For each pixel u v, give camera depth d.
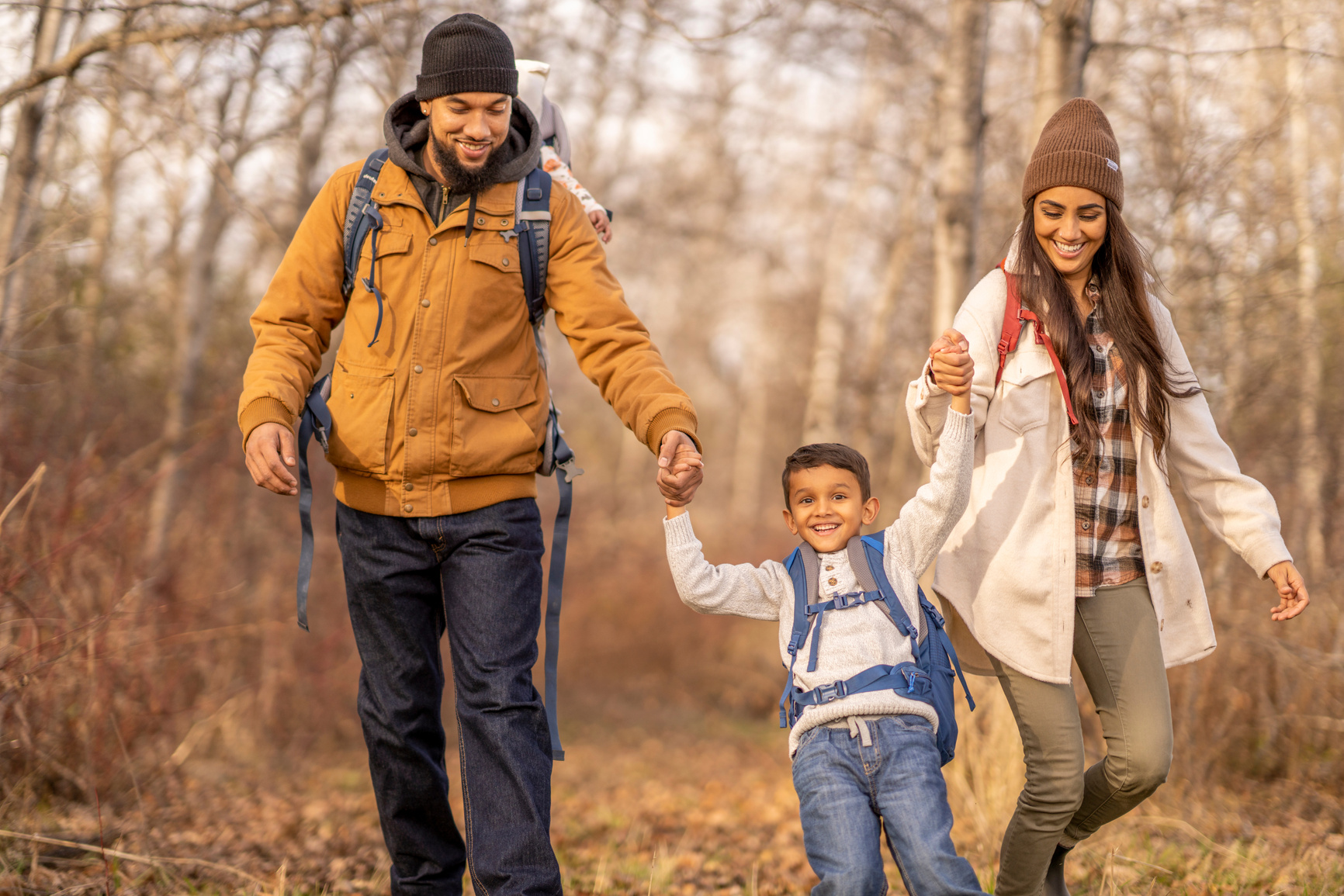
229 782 6.09
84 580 4.87
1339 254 7.04
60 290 5.99
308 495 2.75
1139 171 6.04
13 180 4.91
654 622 12.94
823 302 14.65
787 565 2.68
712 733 10.56
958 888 2.24
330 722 8.06
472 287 2.65
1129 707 2.64
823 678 2.47
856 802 2.37
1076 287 2.79
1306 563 5.95
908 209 12.15
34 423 5.43
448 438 2.63
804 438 14.19
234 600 7.18
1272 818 4.53
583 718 11.12
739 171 15.51
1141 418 2.66
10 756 4.40
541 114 3.37
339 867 4.23
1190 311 5.75
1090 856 3.96
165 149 5.12
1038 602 2.63
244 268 9.52
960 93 5.75
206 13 4.52
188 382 7.63
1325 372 6.67
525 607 2.70
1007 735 4.46
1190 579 2.69
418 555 2.70
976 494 2.72
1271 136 5.68
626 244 17.41
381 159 2.74
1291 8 5.44
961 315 2.76
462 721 2.64
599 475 21.95
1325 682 5.24
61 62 4.50
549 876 2.56
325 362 8.40
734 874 4.64
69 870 3.70
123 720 5.03
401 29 5.29
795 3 5.92
